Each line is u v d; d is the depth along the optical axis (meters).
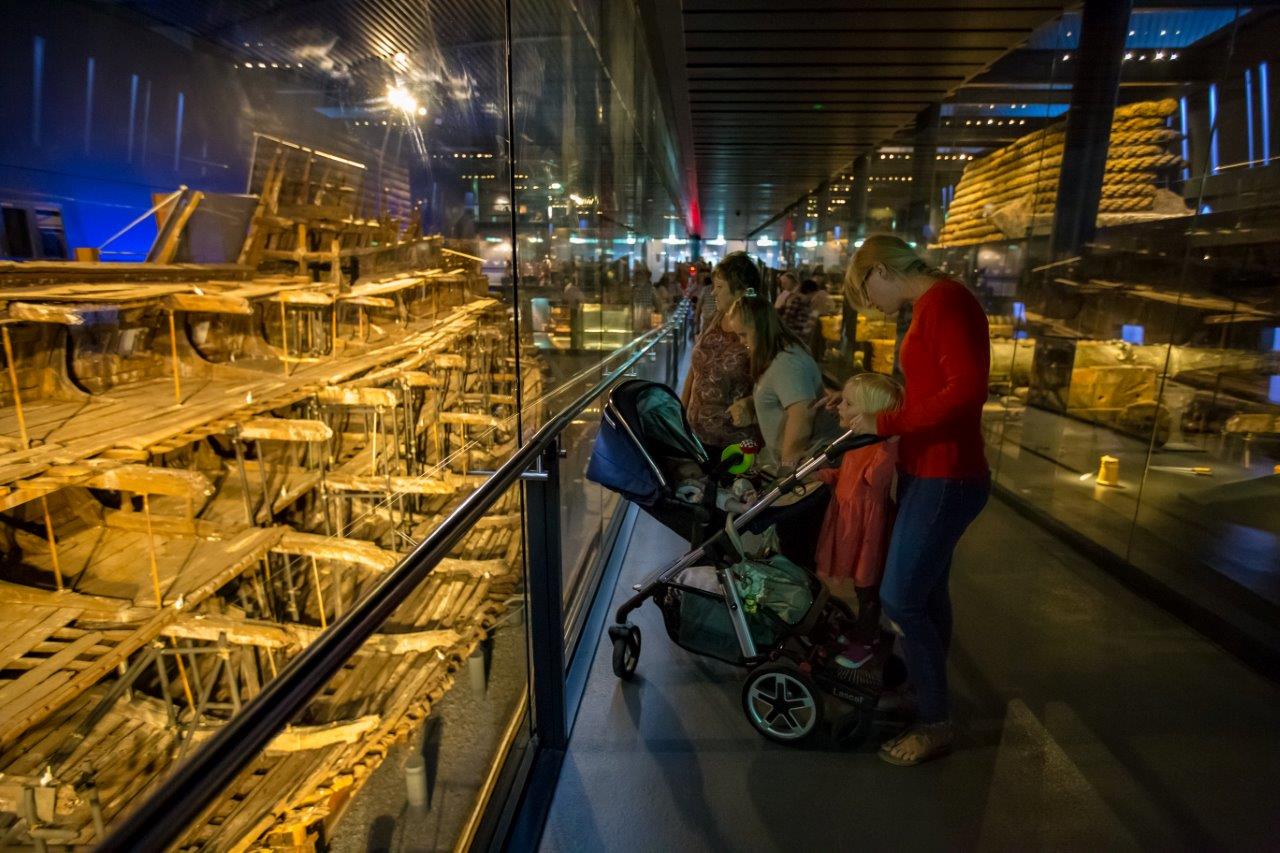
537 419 2.09
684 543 3.88
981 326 1.83
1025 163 4.83
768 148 8.16
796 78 5.24
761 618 2.27
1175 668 2.63
